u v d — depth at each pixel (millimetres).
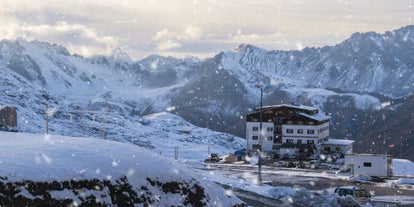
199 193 36875
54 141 37438
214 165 87625
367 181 63969
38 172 29594
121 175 33188
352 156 76125
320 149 129500
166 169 36500
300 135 128500
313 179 65938
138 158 36281
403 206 43312
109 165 33500
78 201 29891
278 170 79000
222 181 53219
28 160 30734
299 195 42469
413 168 98188
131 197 32594
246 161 101438
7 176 28078
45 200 28594
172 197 34969
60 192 29484
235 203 38875
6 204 27094
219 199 38219
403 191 54219
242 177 67438
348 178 66188
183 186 36125
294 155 121250
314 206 40031
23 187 28172
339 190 47500
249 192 46688
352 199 40688
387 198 48219
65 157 32844
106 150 35906
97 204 30641
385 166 75000
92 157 33781
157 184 34812
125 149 37562
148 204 33219
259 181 55125
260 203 41438
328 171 78000
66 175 30562
